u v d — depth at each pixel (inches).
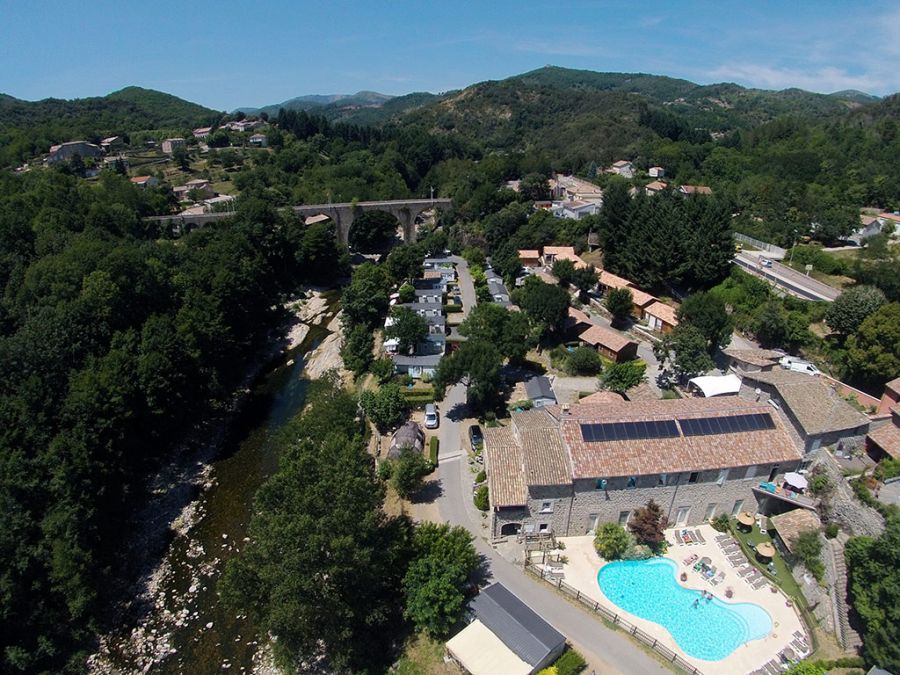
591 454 1971.0
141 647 1844.2
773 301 3351.4
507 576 1899.6
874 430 2139.5
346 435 2335.1
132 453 2561.5
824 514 1915.6
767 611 1765.5
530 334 3331.7
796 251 4259.4
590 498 1998.0
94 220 4697.3
